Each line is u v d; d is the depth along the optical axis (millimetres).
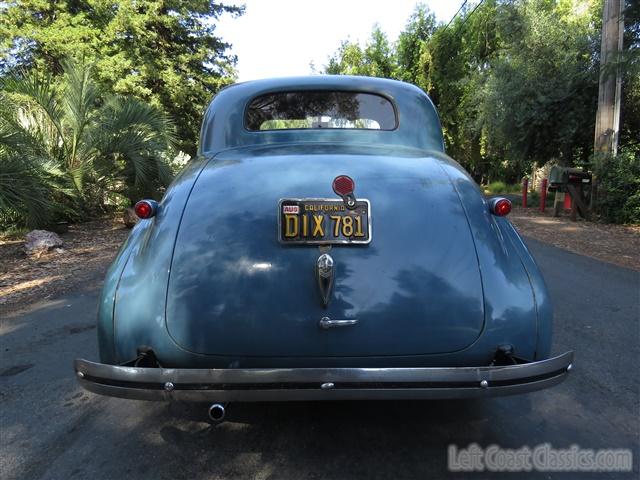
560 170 12945
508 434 2789
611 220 12289
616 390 3305
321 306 2223
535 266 2498
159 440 2744
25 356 3973
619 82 12359
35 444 2725
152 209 2504
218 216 2379
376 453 2602
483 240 2408
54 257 7812
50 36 18547
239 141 3189
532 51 16500
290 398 2141
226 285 2240
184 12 20219
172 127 13820
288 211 2316
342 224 2314
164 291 2246
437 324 2244
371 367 2240
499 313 2281
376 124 3326
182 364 2236
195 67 21344
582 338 4207
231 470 2469
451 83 28109
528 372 2178
